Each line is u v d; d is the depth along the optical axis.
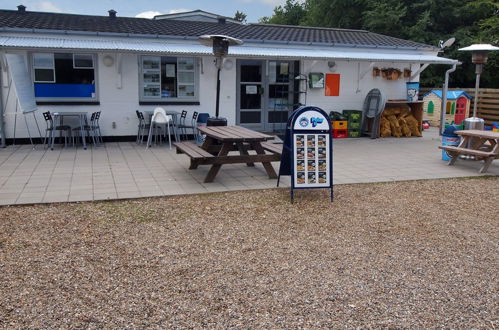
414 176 8.62
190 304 3.70
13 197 6.59
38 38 10.70
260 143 8.51
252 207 6.38
